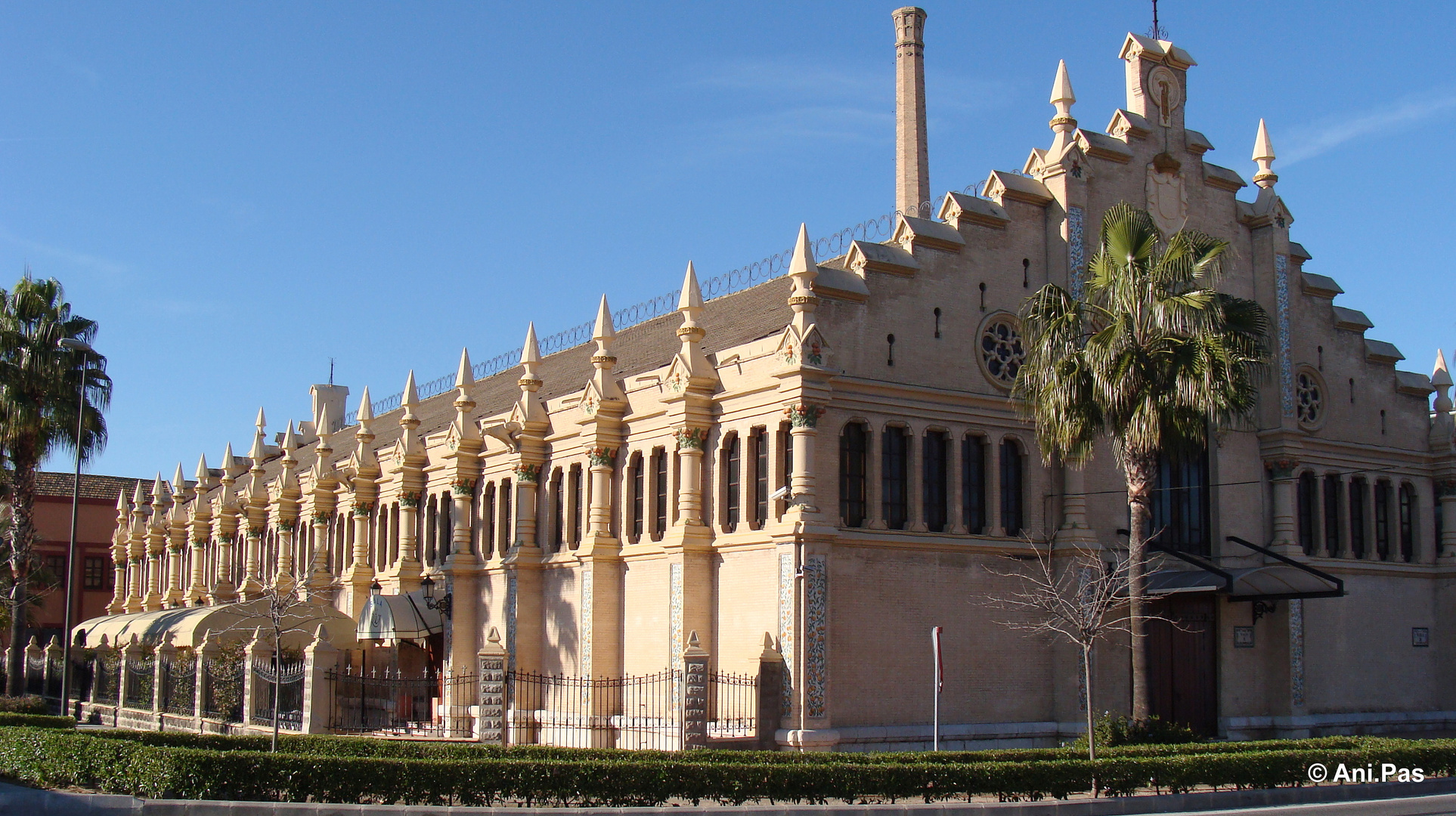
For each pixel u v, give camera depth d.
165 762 20.98
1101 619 28.11
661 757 23.67
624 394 34.91
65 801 20.70
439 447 43.53
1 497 60.00
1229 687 33.47
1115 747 26.05
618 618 34.12
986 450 30.72
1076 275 31.69
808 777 21.23
